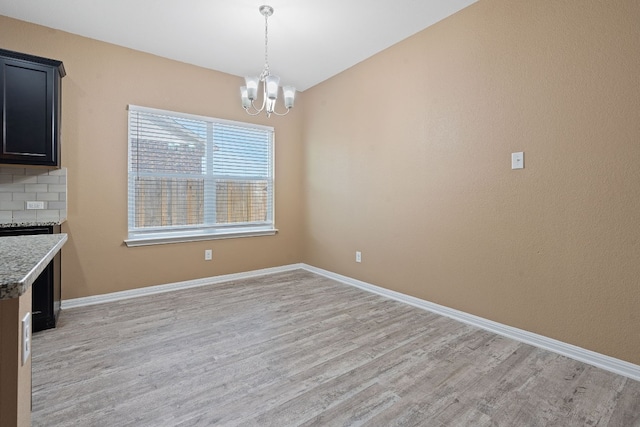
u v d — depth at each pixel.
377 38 3.12
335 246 4.05
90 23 2.83
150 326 2.59
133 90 3.29
